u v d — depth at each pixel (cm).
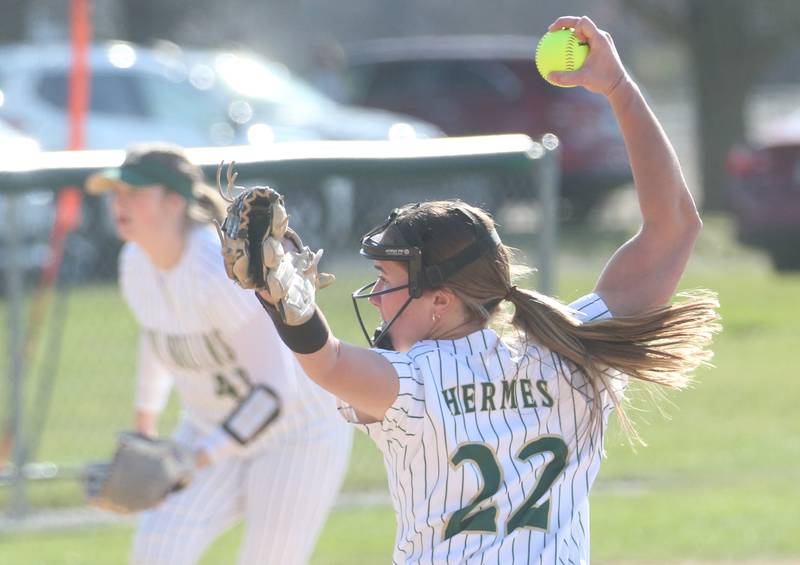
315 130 4809
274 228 830
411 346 991
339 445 1509
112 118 4600
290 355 1449
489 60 6347
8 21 8106
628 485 2467
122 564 2023
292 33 16475
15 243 2339
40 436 2641
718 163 7000
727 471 2550
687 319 991
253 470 1489
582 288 4312
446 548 941
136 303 1527
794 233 4791
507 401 959
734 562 1984
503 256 985
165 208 1449
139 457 1434
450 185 3325
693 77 7100
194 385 1525
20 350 2338
